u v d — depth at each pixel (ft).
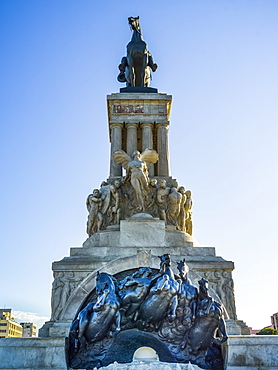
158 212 65.62
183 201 66.85
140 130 81.25
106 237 59.82
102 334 45.80
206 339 46.09
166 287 46.91
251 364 44.50
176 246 59.72
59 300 53.67
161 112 80.64
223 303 53.93
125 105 81.00
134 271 51.85
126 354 45.50
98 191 66.80
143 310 47.24
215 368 45.34
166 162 77.00
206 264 55.67
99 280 47.47
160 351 45.98
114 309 45.83
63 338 44.91
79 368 44.65
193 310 47.09
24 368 43.80
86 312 46.11
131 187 66.90
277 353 44.80
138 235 58.44
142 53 90.84
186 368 42.39
